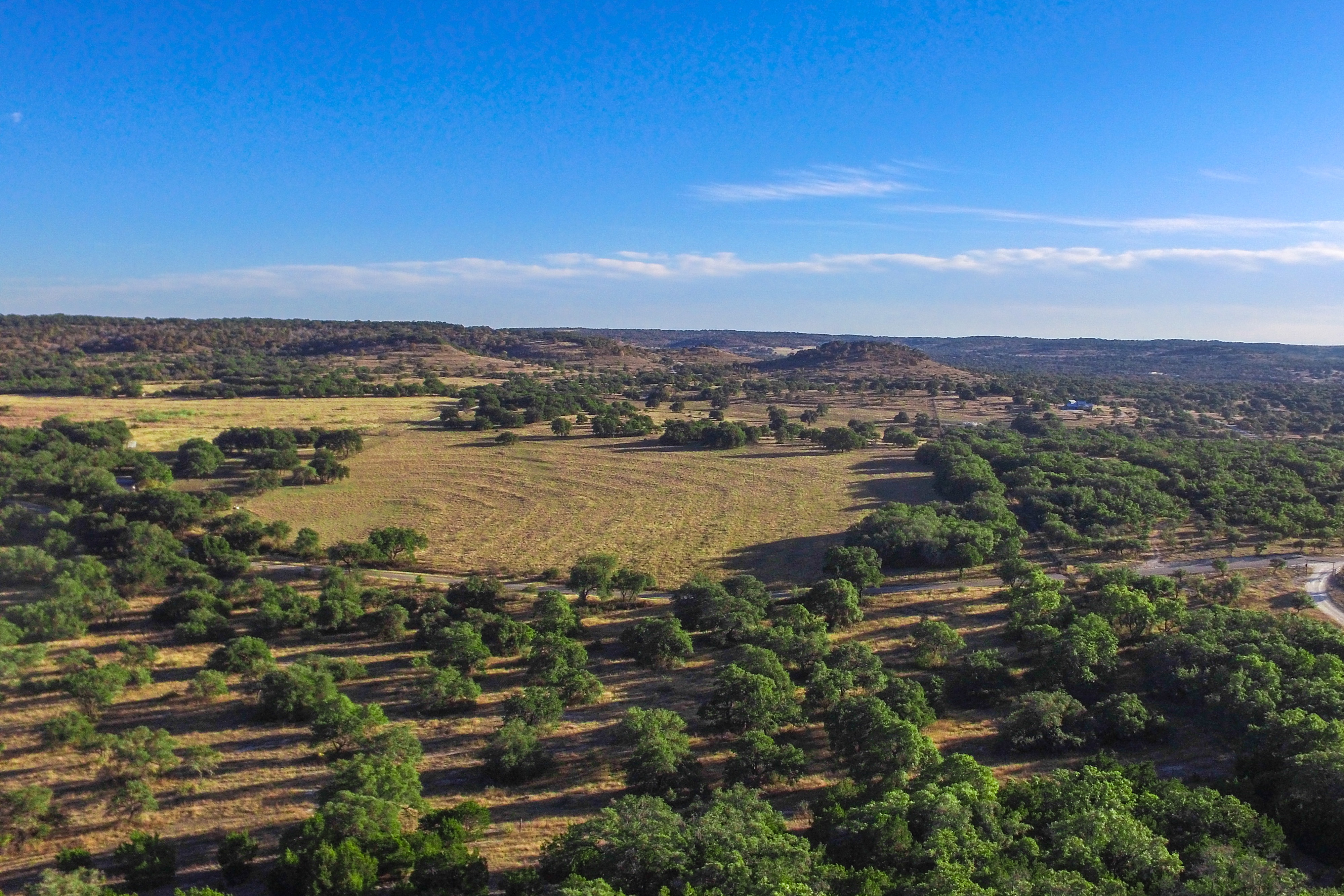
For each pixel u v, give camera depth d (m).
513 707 56.59
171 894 39.62
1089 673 60.31
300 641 74.62
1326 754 42.22
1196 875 35.78
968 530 96.81
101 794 49.22
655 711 53.41
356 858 37.56
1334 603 80.38
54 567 83.44
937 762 45.84
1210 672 58.19
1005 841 38.03
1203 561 95.25
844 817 40.59
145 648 68.81
